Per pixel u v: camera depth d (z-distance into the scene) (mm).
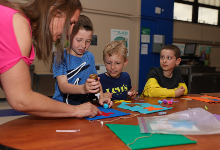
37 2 596
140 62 4258
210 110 872
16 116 2334
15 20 517
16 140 471
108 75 1396
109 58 1222
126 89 1409
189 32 4879
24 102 522
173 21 4621
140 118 675
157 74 1504
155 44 4316
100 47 3893
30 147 430
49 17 604
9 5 536
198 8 5055
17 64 511
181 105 980
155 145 444
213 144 470
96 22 3818
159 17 4383
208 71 4320
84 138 492
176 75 1576
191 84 3812
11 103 521
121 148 432
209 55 5246
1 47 500
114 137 503
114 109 858
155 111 814
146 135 509
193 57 4453
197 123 612
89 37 998
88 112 682
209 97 1282
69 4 650
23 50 522
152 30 4352
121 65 1244
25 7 572
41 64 3541
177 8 4848
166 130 544
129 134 515
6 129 558
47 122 636
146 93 1425
